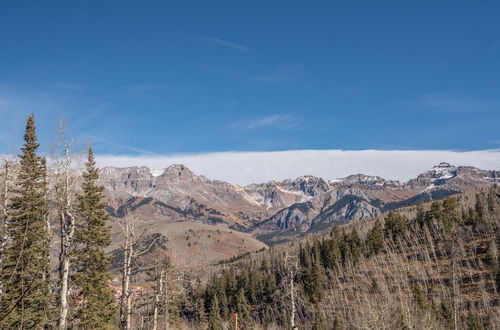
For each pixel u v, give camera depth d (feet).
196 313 332.80
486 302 285.64
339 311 322.34
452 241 392.88
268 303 410.11
